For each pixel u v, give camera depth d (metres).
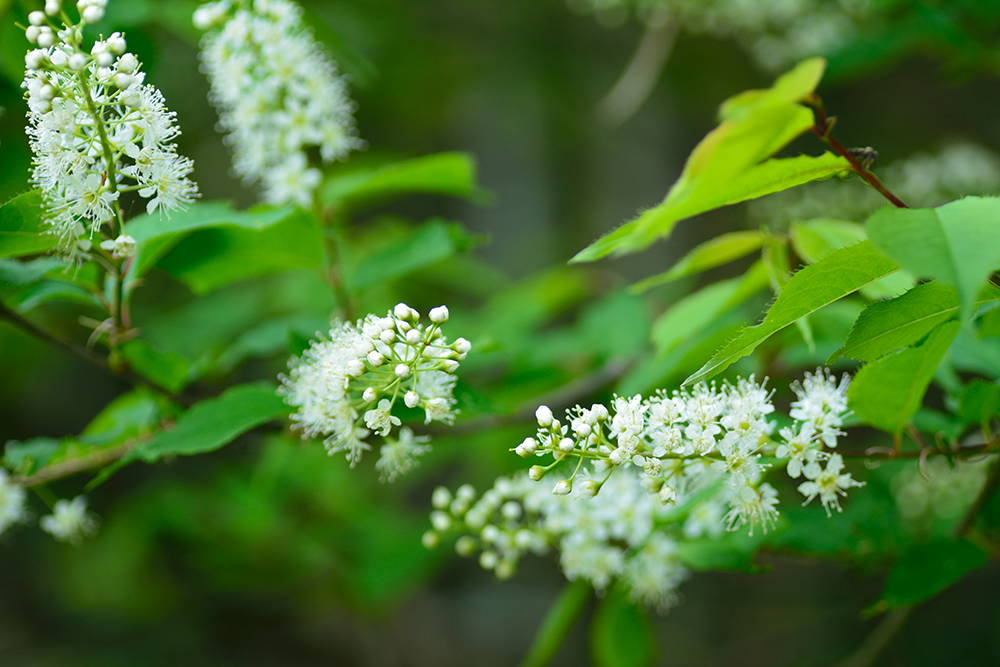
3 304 0.94
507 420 1.01
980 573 1.71
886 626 1.03
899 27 1.26
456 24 2.27
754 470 0.88
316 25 1.01
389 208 2.53
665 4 1.51
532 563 2.14
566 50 2.40
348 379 0.88
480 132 2.58
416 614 2.12
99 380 2.19
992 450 0.91
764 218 1.41
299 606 1.84
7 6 1.01
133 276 0.95
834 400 0.89
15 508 0.97
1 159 1.01
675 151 2.50
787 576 1.99
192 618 2.06
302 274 1.43
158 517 1.69
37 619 2.13
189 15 1.04
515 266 2.38
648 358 1.06
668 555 1.00
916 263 0.81
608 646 1.05
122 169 0.88
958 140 1.74
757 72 2.18
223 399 0.93
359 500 1.54
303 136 0.99
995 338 0.97
